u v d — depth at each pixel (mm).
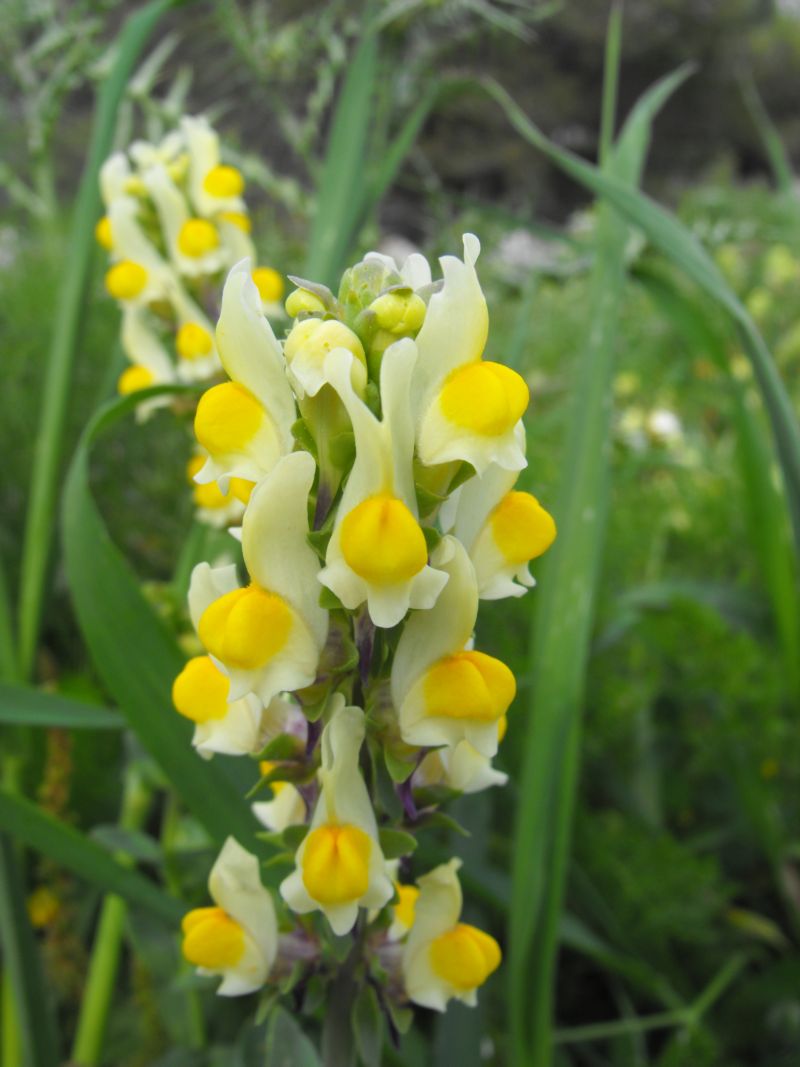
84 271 172
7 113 300
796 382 364
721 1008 186
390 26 193
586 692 205
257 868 90
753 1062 179
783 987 181
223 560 163
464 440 73
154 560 244
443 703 79
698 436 325
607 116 167
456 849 156
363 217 179
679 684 218
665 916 179
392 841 84
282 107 222
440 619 78
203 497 153
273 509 74
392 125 214
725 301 148
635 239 191
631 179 162
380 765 85
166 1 176
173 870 155
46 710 132
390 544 70
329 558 73
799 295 413
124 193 164
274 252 248
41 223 318
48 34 227
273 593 77
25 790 178
